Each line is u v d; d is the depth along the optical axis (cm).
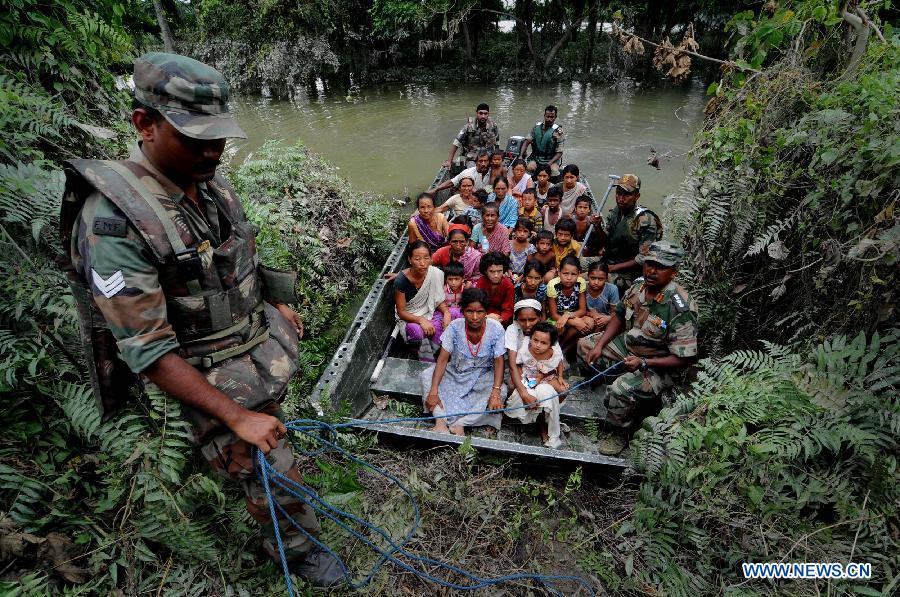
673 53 311
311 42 1414
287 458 167
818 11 256
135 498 167
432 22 1670
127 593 169
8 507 163
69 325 194
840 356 218
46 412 184
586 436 323
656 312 291
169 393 137
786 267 288
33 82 260
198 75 127
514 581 215
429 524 234
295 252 458
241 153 945
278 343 173
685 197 344
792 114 286
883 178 200
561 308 402
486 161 630
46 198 203
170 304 140
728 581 207
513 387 328
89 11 287
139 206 128
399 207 731
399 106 1334
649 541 224
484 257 384
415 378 358
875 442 200
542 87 1577
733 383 247
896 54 233
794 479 214
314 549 197
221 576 181
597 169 865
